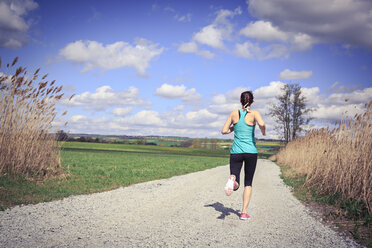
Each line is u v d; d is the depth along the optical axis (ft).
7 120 25.23
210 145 301.63
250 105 14.90
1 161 23.89
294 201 20.35
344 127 23.41
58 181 25.64
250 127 14.42
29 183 23.09
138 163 58.23
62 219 13.33
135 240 10.57
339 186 21.15
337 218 15.20
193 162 75.41
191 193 23.11
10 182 22.36
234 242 10.68
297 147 59.21
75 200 18.17
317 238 11.46
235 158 14.47
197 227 12.72
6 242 9.78
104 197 19.70
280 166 69.92
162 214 15.16
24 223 12.36
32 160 26.68
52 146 29.60
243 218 14.17
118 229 11.99
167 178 34.06
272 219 14.75
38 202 17.08
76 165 45.19
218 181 32.45
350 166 20.34
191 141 307.58
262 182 32.65
